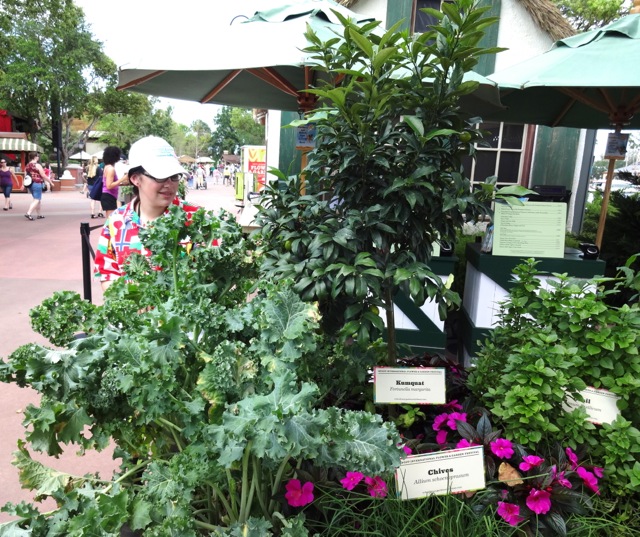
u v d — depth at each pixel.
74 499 1.24
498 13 5.73
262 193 2.09
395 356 2.21
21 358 1.25
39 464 1.39
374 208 1.81
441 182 1.88
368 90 1.73
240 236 1.79
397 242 2.00
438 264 3.57
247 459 1.27
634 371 1.74
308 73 3.07
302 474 1.49
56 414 1.28
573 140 5.73
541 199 4.25
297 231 1.96
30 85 25.41
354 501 1.51
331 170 1.93
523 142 5.87
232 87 4.22
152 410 1.22
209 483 1.33
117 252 2.28
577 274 3.46
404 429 1.94
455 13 1.66
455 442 1.81
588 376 1.82
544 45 5.77
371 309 1.93
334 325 2.02
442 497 1.55
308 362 1.59
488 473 1.61
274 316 1.37
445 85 1.77
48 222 11.59
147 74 3.45
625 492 1.62
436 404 1.92
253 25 3.00
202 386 1.22
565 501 1.51
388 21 5.88
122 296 1.64
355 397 2.09
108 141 40.38
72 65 26.80
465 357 3.86
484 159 5.94
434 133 1.67
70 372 1.22
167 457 1.48
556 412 1.74
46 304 1.47
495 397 1.88
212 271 1.76
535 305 2.00
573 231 6.05
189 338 1.39
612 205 5.18
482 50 1.70
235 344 1.32
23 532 1.16
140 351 1.26
